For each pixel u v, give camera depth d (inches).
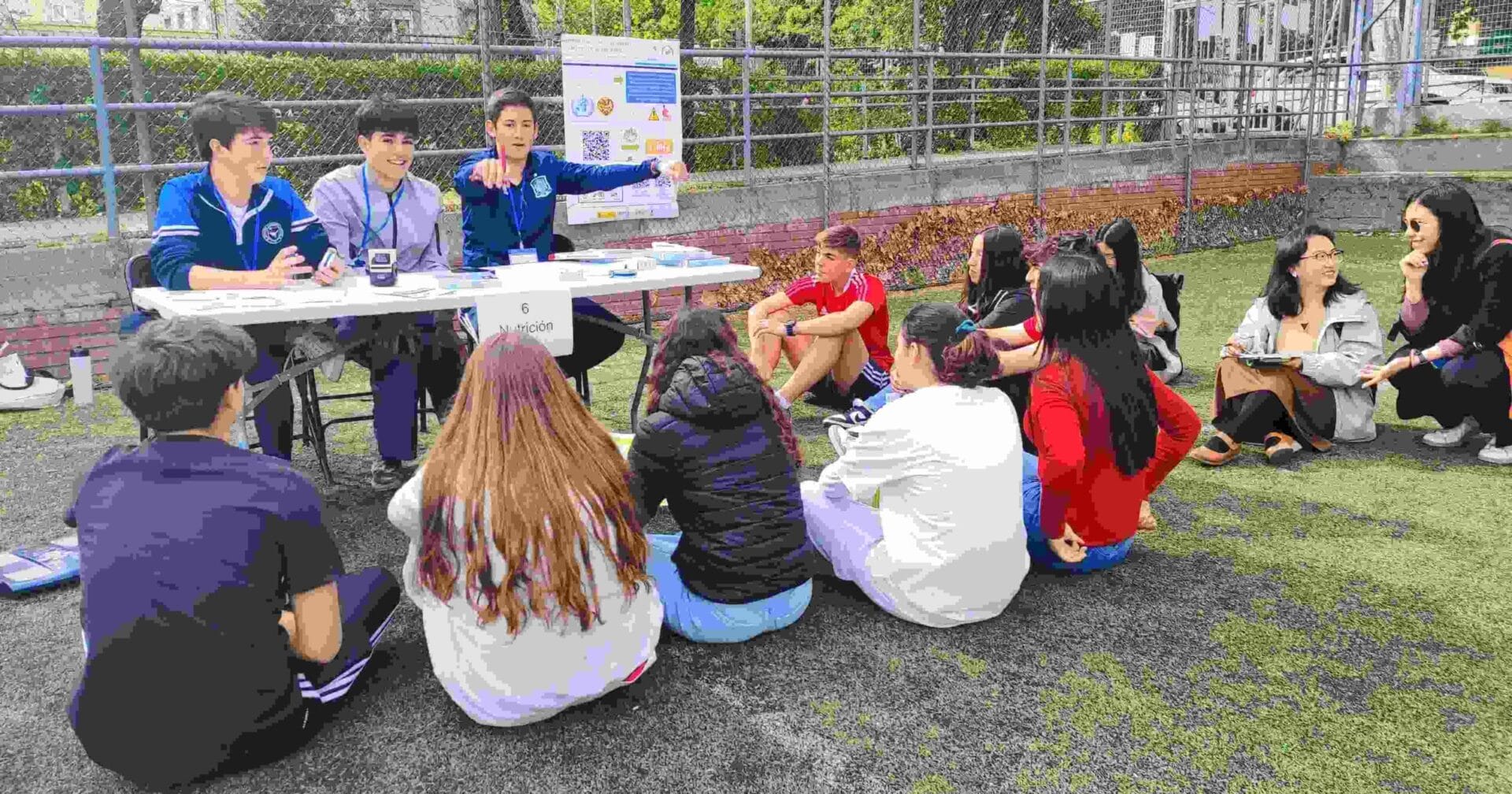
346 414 218.5
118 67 326.3
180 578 78.7
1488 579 132.6
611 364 269.6
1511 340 174.6
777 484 110.6
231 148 146.1
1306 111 542.0
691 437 105.2
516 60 382.0
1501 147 498.6
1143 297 197.9
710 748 95.8
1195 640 116.5
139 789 90.5
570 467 89.2
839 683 107.2
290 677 88.8
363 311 135.5
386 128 164.1
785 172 397.4
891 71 480.1
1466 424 192.5
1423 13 580.4
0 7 363.6
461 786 90.4
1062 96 529.7
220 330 82.6
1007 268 171.8
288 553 83.5
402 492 91.4
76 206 328.8
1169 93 501.4
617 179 196.7
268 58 352.5
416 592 96.4
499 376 88.0
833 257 189.6
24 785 91.3
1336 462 183.6
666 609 112.7
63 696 106.7
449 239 293.7
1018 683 107.1
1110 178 462.0
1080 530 127.7
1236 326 311.6
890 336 300.4
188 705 82.0
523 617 90.3
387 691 106.7
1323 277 180.9
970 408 114.3
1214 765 92.7
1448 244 180.1
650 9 528.7
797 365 207.6
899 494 117.3
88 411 219.8
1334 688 106.0
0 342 232.2
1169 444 132.0
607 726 99.6
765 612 112.0
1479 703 102.9
